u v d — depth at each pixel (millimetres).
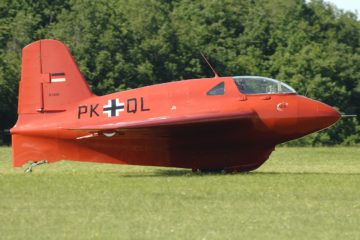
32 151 86188
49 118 85562
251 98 82000
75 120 84750
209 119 79000
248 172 84438
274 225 52562
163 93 83312
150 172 85625
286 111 81500
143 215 55656
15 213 56469
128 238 48938
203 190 66562
